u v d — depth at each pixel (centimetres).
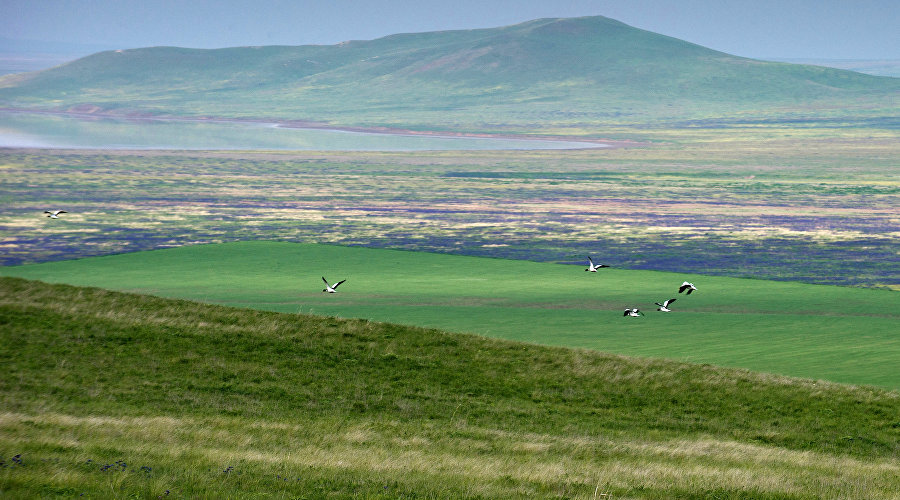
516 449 5112
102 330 7188
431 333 8219
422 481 3788
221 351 7081
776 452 5528
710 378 7381
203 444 4547
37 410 5169
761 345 10131
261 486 3494
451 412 6138
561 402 6612
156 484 3309
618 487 3931
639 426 6153
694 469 4603
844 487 4272
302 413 5812
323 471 3878
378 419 5806
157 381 6200
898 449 5931
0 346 6506
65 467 3547
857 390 7225
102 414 5272
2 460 3634
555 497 3600
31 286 8388
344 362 7144
